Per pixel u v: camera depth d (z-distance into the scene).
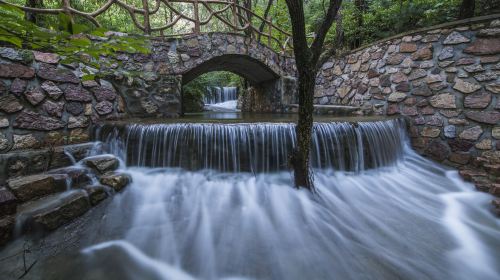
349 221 2.82
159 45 5.21
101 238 2.37
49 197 2.66
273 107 8.09
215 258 2.20
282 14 9.85
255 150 3.67
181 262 2.14
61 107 3.61
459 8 5.24
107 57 4.48
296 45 2.68
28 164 2.94
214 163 3.62
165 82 5.25
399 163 4.62
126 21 9.51
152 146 3.66
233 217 2.84
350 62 6.43
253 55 6.65
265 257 2.22
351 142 3.97
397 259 2.21
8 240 2.16
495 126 3.87
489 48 3.90
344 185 3.67
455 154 4.28
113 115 4.46
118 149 3.76
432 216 2.94
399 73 5.10
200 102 9.40
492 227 2.71
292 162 3.25
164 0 5.31
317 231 2.62
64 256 2.10
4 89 3.02
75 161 3.41
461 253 2.29
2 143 2.98
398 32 6.32
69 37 1.18
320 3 9.45
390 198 3.39
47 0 5.97
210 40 5.87
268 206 3.07
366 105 5.88
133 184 3.28
